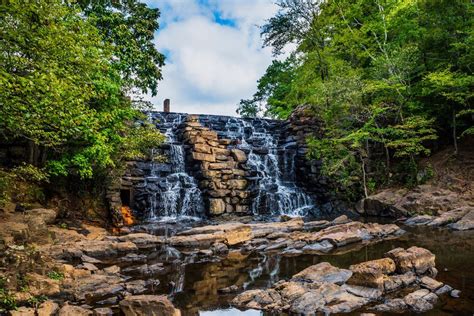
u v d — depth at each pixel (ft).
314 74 97.04
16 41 26.03
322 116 80.53
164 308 19.26
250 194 71.31
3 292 19.69
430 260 26.61
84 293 23.27
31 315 18.35
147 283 26.32
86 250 34.94
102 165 46.44
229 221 61.52
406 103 75.20
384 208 66.03
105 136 44.27
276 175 82.84
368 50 86.48
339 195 76.84
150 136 54.65
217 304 21.84
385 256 27.20
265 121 104.83
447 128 79.10
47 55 27.68
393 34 86.22
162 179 68.28
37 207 44.04
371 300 21.07
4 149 47.85
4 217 35.63
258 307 21.02
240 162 75.31
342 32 91.25
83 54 33.01
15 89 24.49
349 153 75.15
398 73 74.38
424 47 77.10
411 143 68.85
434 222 51.72
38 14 27.04
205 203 68.08
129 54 53.57
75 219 48.80
